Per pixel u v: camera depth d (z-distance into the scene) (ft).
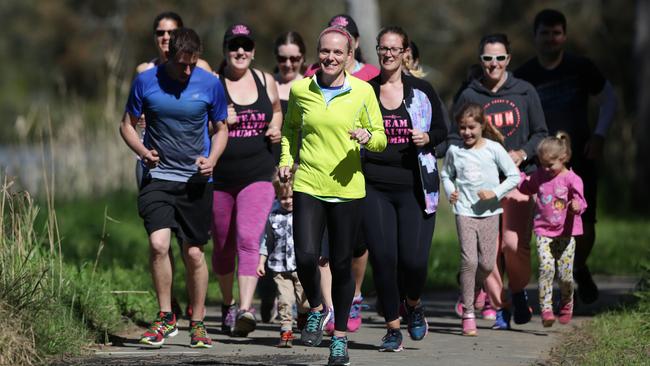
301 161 68.23
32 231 80.33
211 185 76.13
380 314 93.91
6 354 63.77
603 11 340.39
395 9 418.10
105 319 82.64
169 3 354.95
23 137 164.55
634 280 127.95
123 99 188.85
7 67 480.23
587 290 100.89
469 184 84.23
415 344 78.95
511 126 88.84
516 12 368.07
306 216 67.77
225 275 85.66
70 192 178.81
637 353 70.79
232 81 85.87
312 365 68.08
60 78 193.67
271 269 79.36
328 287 80.48
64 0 376.68
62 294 78.95
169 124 74.38
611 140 242.17
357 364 68.59
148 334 74.95
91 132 183.62
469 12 409.69
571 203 84.33
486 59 88.28
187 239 75.61
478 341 80.89
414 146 73.97
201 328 76.48
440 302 111.55
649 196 212.64
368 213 73.41
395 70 74.64
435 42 427.33
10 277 71.46
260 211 83.66
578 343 78.07
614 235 167.53
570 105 97.50
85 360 68.69
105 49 355.97
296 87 68.28
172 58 73.51
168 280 75.46
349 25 82.99
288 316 78.07
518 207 86.58
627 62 335.67
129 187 183.83
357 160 67.82
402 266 74.54
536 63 98.48
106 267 115.85
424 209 74.18
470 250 83.97
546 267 85.05
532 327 89.25
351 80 67.82
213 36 369.30
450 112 92.02
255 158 84.64
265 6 361.92
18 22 436.76
